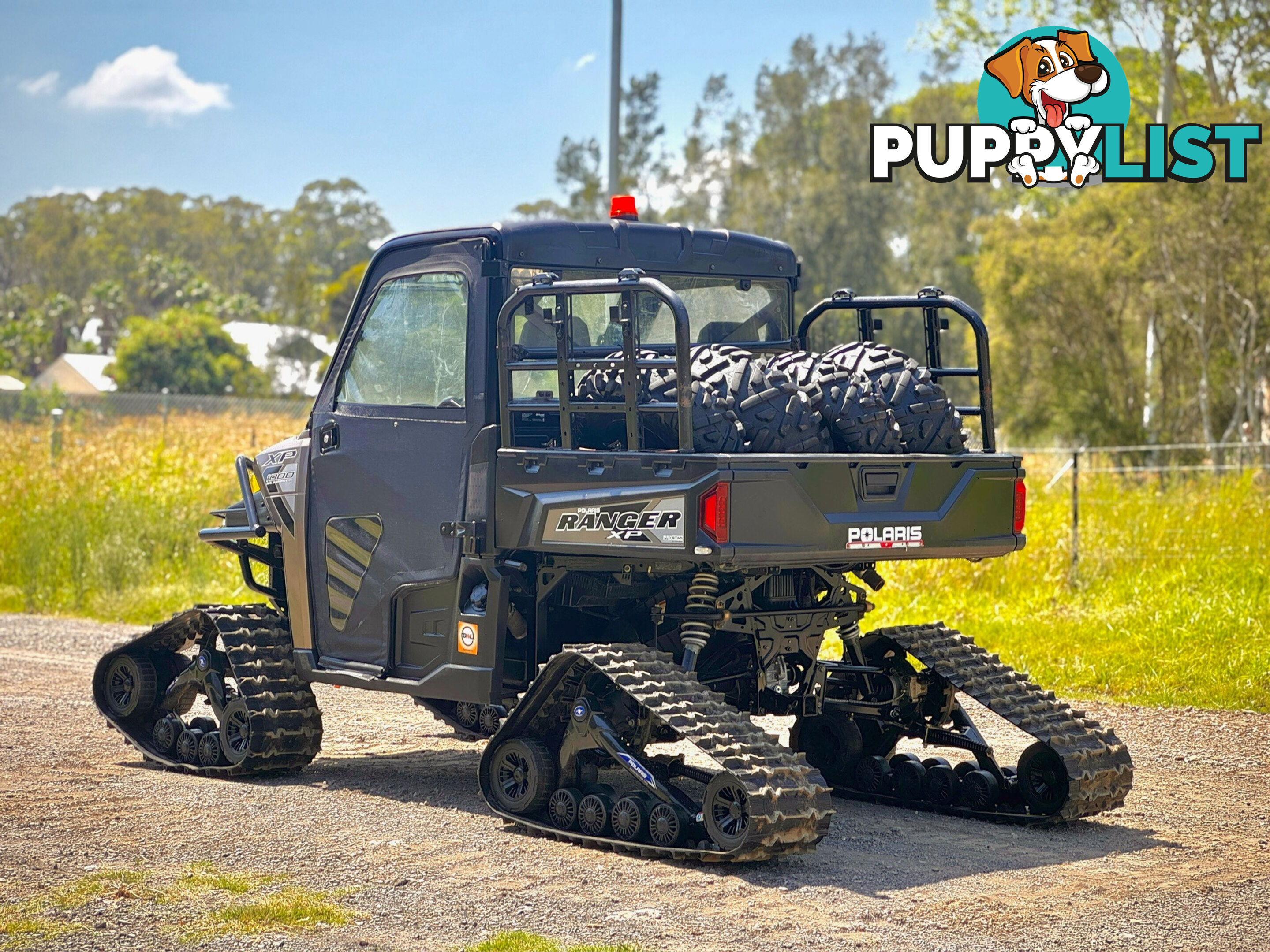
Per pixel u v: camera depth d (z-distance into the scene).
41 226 139.50
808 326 7.18
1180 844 5.83
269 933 4.45
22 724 8.45
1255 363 25.50
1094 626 10.92
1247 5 27.09
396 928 4.54
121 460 19.06
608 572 6.25
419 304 6.54
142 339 76.75
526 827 5.88
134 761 7.47
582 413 5.92
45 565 14.97
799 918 4.69
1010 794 6.31
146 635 7.52
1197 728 8.30
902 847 5.76
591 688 5.89
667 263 6.72
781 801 5.14
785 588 6.35
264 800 6.53
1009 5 28.50
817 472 5.59
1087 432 27.34
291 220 133.00
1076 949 4.39
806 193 61.16
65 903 4.77
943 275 57.75
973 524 6.16
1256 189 23.91
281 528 7.14
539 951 4.26
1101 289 27.41
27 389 37.22
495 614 6.04
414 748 7.95
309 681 6.97
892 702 6.61
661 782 5.54
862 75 67.44
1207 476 17.34
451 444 6.29
